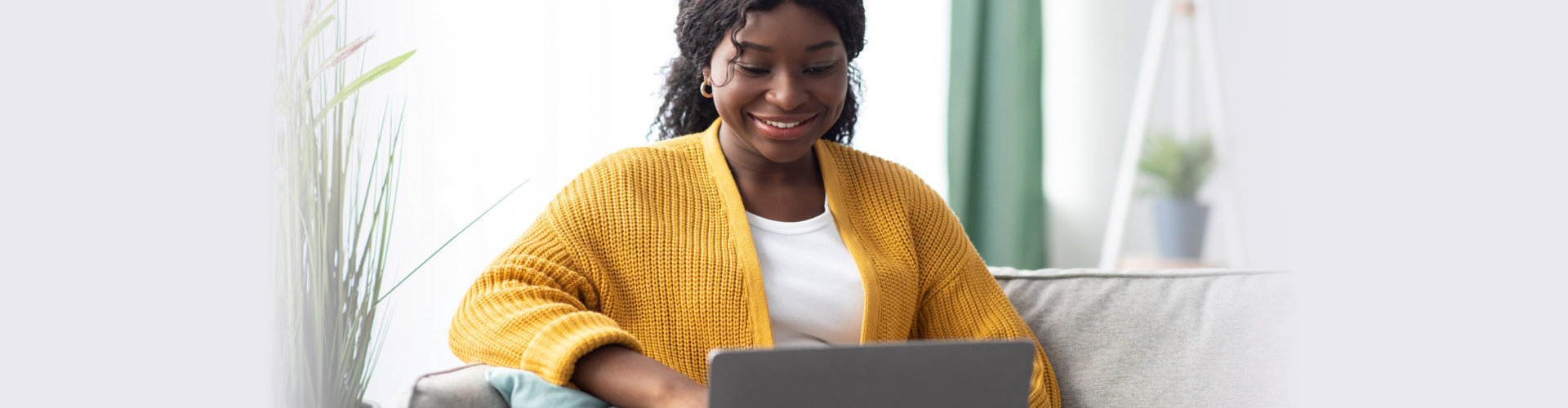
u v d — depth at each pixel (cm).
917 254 138
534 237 124
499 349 110
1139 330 147
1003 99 325
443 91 244
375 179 221
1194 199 326
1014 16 323
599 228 125
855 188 138
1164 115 351
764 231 128
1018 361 90
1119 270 156
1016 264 327
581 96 261
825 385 84
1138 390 143
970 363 88
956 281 138
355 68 202
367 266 138
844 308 127
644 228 125
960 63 323
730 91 121
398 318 241
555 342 107
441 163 244
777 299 125
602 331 107
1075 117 353
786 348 83
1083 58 351
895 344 86
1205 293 150
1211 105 323
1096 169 352
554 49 258
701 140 134
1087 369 145
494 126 251
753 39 118
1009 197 326
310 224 122
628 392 104
